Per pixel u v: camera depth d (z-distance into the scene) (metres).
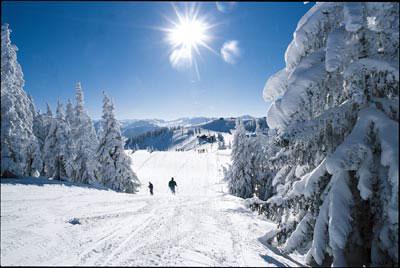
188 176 70.38
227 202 21.89
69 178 33.81
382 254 7.52
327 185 8.39
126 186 33.38
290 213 9.90
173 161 96.25
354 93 7.40
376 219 7.66
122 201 18.92
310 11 9.18
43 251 8.22
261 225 14.34
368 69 7.25
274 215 10.22
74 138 37.06
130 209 15.99
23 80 28.16
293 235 9.02
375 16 7.54
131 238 9.81
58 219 12.16
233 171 37.22
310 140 8.34
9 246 8.53
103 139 33.66
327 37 8.48
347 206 7.72
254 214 17.62
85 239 9.55
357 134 7.43
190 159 100.81
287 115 8.45
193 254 8.33
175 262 7.49
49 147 33.41
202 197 25.22
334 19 8.27
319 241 8.00
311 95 8.15
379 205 7.40
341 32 7.77
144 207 17.12
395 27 7.27
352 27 7.07
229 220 14.44
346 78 7.68
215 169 83.50
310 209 8.88
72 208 14.87
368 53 7.62
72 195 19.48
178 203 19.97
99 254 8.01
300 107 8.28
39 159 28.72
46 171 34.31
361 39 7.71
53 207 14.62
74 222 11.80
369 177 7.32
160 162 94.31
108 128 33.66
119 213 14.53
